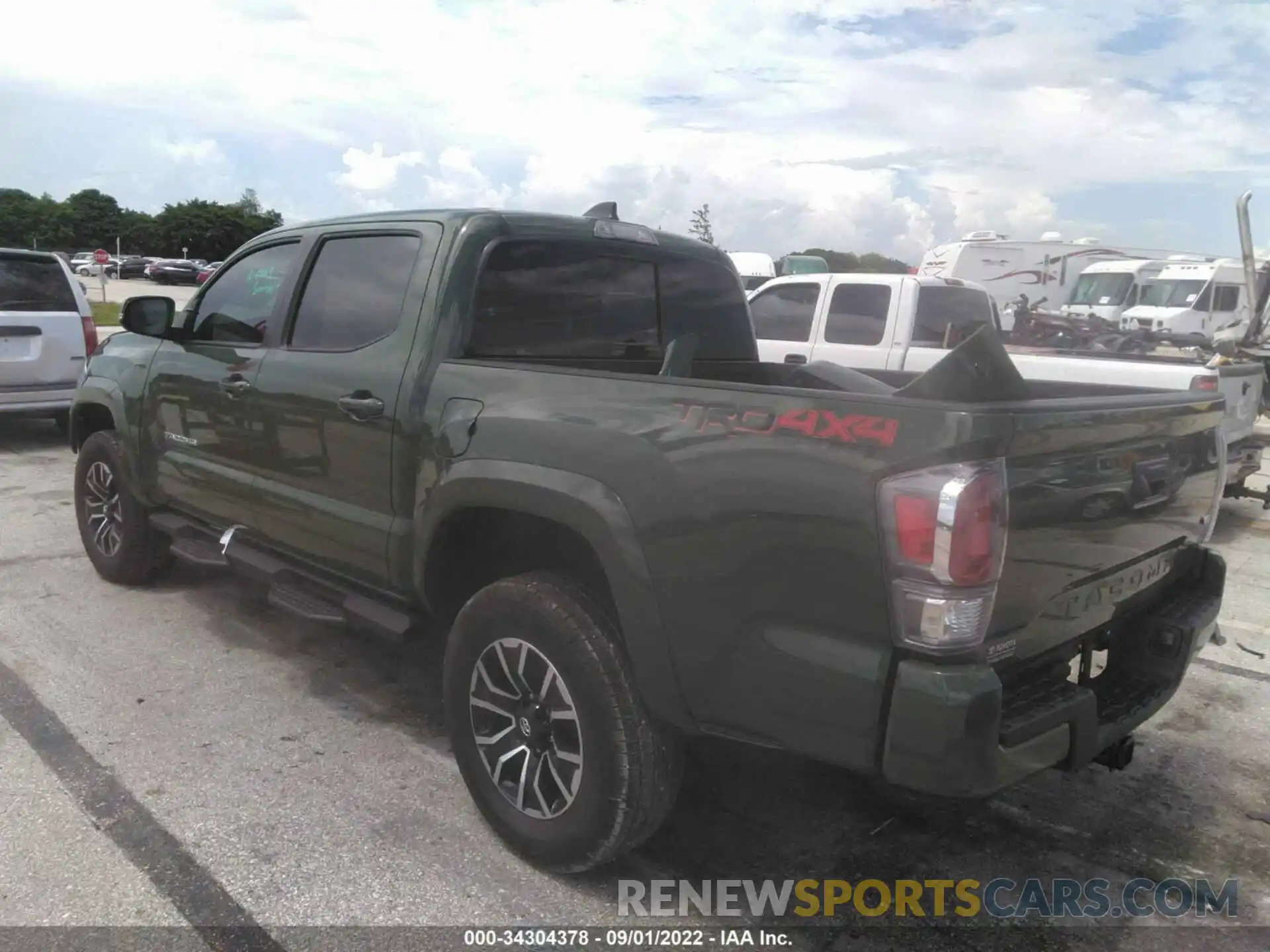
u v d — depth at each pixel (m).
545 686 2.88
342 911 2.79
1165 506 2.90
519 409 2.96
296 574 4.04
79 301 9.39
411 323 3.43
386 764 3.63
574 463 2.77
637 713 2.69
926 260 26.42
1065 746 2.45
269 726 3.90
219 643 4.73
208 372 4.34
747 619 2.43
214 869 2.96
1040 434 2.25
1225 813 3.44
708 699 2.54
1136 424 2.64
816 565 2.31
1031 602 2.39
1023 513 2.27
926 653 2.19
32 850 3.02
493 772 3.06
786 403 2.39
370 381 3.48
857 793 3.50
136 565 5.36
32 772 3.49
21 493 7.75
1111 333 18.83
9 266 8.98
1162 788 3.60
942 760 2.15
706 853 3.13
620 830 2.74
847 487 2.25
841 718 2.30
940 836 3.26
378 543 3.47
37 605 5.18
